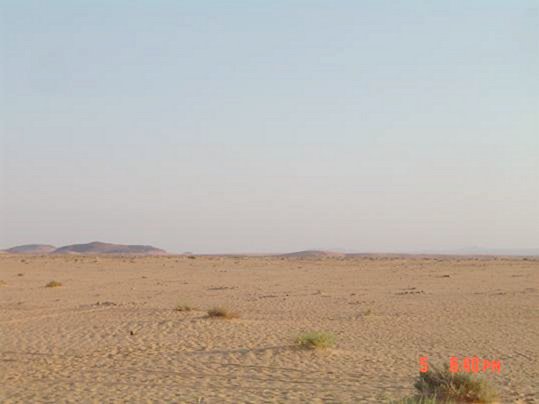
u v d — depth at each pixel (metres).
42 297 37.12
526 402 12.33
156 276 61.00
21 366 16.09
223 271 71.19
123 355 17.47
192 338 19.98
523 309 29.62
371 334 21.62
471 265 90.88
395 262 105.31
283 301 33.56
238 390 13.26
